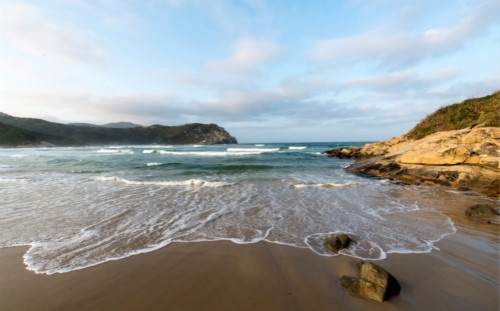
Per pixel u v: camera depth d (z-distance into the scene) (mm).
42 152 48594
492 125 13922
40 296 3102
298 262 4008
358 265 3857
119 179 12984
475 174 10891
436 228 5641
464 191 10234
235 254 4324
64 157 32625
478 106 19203
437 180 11766
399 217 6539
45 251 4410
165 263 3994
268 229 5602
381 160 15938
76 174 15461
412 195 9406
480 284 3357
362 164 17172
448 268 3779
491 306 2900
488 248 4516
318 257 4184
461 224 5918
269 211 7109
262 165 20875
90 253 4352
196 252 4414
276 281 3461
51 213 6832
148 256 4246
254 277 3568
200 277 3574
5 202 8102
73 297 3090
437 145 13281
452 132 13781
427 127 22797
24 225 5820
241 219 6355
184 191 10039
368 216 6633
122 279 3512
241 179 13383
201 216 6605
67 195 9195
